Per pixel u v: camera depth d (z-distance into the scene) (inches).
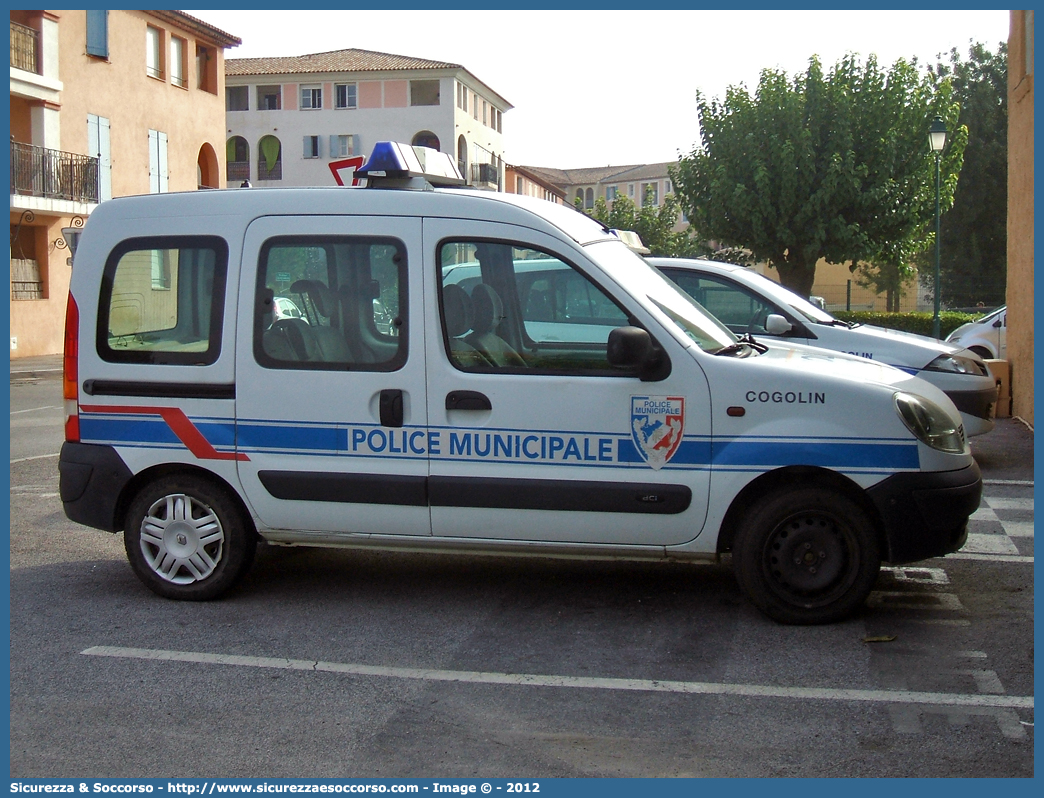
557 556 219.8
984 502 339.0
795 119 1160.2
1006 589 240.1
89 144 1222.9
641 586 244.1
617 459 212.1
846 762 154.3
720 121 1224.2
